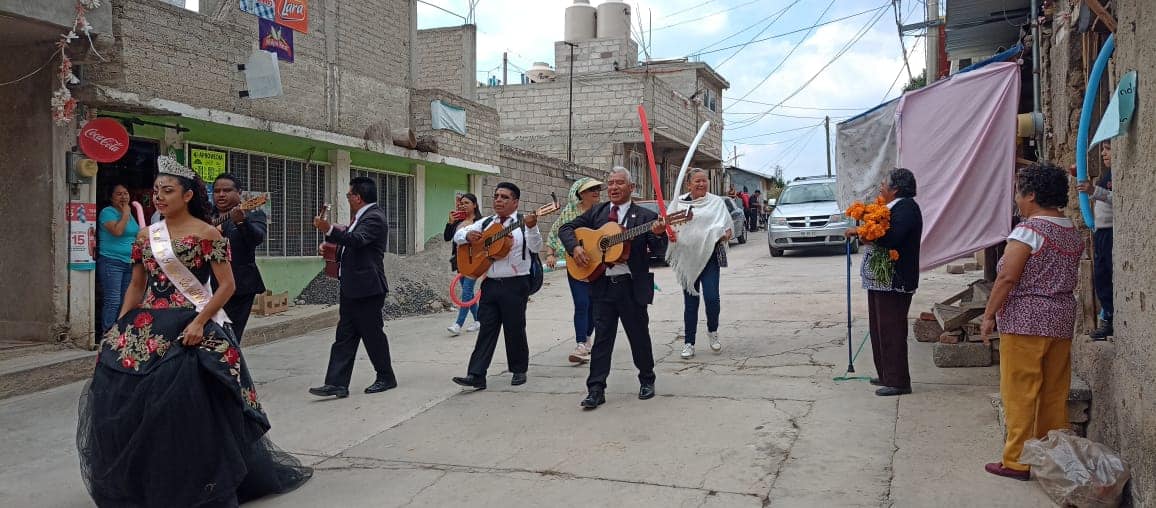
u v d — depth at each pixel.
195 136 10.04
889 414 5.19
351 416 5.86
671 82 27.64
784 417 5.25
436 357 8.06
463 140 14.79
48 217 7.85
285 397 6.52
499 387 6.54
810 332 8.31
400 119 13.62
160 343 3.83
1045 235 3.94
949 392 5.61
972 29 9.77
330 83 11.92
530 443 5.01
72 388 7.16
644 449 4.77
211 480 3.82
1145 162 3.43
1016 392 4.03
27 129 7.91
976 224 6.49
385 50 13.18
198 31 9.40
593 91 24.19
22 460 5.08
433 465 4.71
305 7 10.52
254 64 9.91
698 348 7.84
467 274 6.43
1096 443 3.78
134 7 8.55
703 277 7.43
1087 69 5.57
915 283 5.61
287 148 11.51
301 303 11.61
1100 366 4.16
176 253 3.94
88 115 8.16
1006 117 6.39
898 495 3.91
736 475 4.28
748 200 30.97
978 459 4.31
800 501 3.90
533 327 9.70
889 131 6.88
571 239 5.81
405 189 14.29
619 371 6.93
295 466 4.50
